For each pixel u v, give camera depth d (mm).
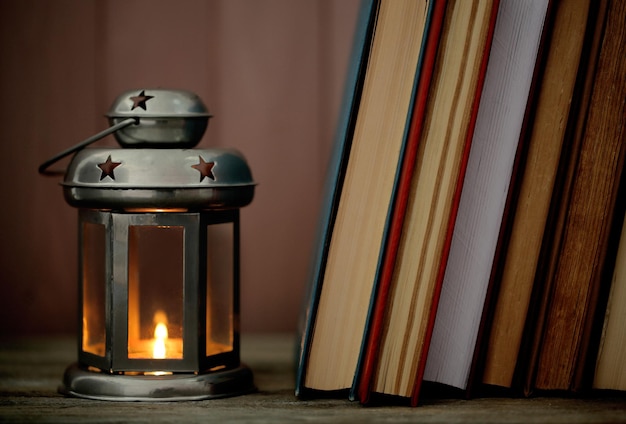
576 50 1075
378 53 1062
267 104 1490
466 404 1069
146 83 1479
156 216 1084
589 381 1110
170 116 1090
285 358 1351
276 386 1179
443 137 1038
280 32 1485
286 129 1493
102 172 1072
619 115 1080
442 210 1042
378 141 1061
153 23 1475
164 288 1099
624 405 1064
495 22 1029
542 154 1085
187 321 1098
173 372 1104
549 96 1082
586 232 1092
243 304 1512
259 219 1501
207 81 1485
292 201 1501
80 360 1155
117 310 1097
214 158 1096
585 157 1087
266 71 1487
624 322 1101
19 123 1469
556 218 1092
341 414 1028
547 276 1094
